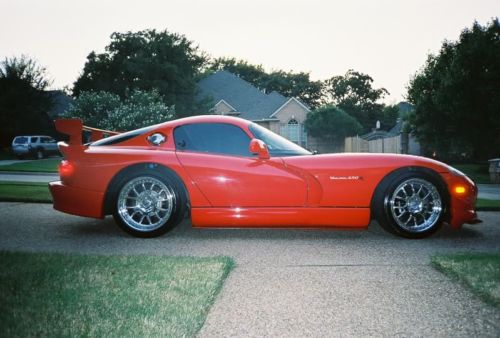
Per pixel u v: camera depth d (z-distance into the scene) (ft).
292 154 13.43
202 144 13.46
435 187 12.89
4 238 12.78
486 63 61.05
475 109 62.90
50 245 11.94
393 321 6.73
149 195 13.08
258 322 6.70
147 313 6.58
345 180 12.71
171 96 111.14
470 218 13.10
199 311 6.73
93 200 13.10
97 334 5.83
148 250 11.45
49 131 117.39
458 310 7.13
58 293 7.30
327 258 10.61
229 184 12.72
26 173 49.47
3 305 6.75
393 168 12.87
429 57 73.92
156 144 13.57
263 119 117.39
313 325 6.61
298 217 12.71
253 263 10.12
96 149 13.52
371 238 13.08
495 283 8.05
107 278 8.16
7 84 111.96
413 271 9.41
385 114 220.43
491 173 51.03
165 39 112.88
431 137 71.61
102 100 94.27
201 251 11.35
